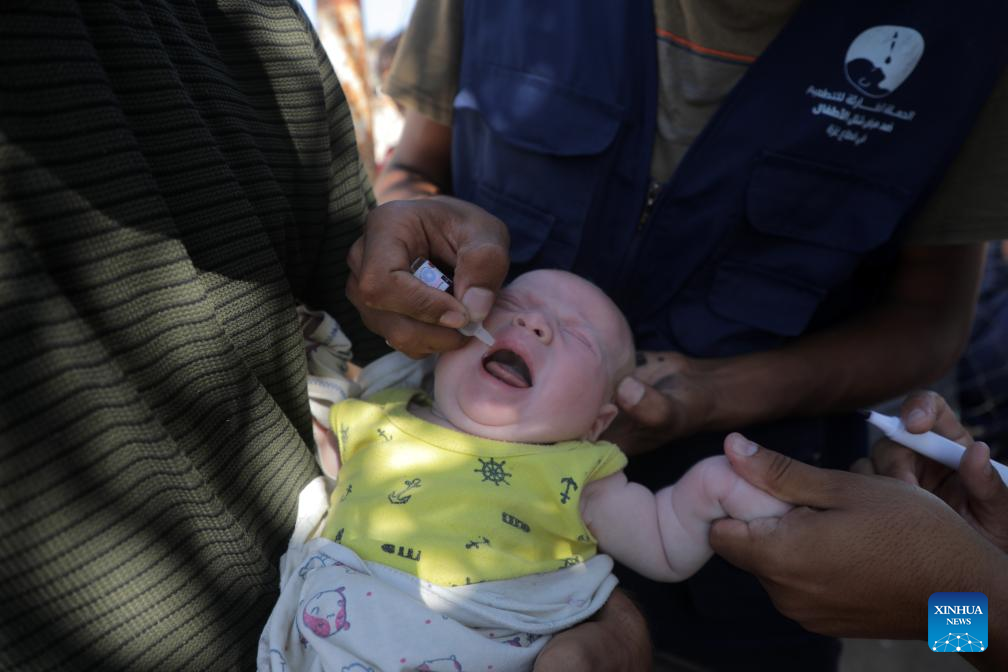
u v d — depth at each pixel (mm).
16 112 652
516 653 989
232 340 884
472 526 1091
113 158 726
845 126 1368
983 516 1114
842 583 1005
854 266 1435
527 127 1533
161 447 740
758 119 1396
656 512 1231
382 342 1392
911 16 1317
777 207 1411
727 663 1672
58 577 661
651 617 1670
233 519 844
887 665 2691
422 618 968
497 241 1198
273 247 974
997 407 2893
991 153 1351
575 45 1498
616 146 1493
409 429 1216
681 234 1485
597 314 1364
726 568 1549
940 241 1434
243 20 1040
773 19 1364
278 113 1058
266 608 902
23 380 628
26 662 652
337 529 1085
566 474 1180
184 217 835
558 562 1117
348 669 922
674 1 1433
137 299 740
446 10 1733
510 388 1245
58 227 673
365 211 1320
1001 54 1297
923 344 1568
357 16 2805
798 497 1072
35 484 638
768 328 1478
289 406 1021
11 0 662
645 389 1332
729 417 1449
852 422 1682
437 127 1896
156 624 738
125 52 794
